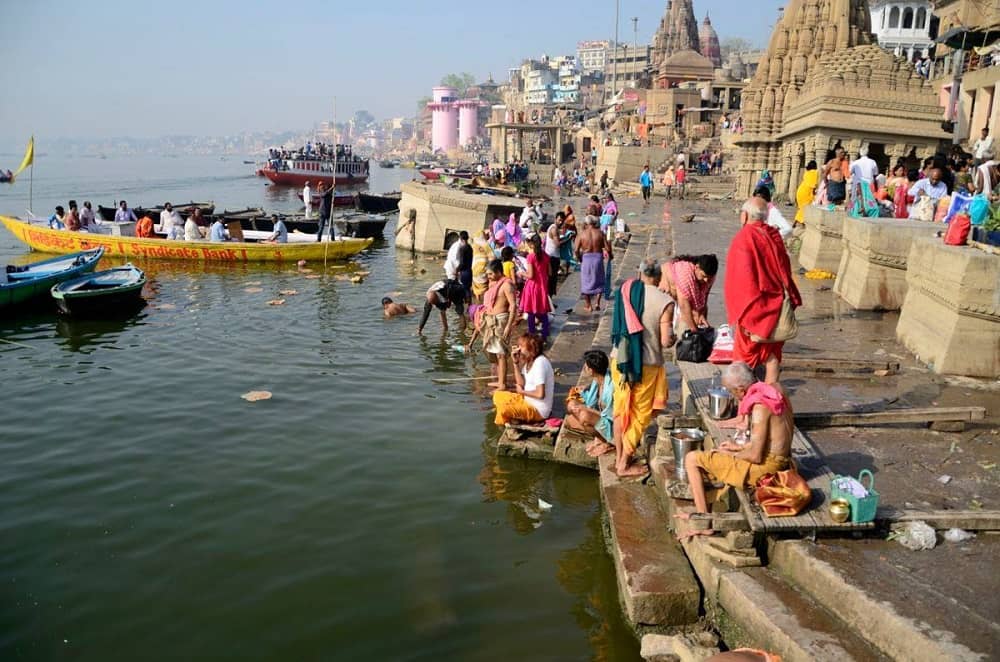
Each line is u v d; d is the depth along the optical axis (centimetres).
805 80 2897
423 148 17438
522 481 718
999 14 2503
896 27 4709
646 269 626
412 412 902
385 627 496
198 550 593
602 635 486
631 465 663
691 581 487
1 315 1442
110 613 512
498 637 485
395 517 646
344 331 1299
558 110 9100
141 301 1555
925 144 2242
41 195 5344
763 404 459
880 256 1001
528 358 773
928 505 477
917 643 351
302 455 776
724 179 3931
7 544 602
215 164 18875
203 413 899
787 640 390
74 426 859
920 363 769
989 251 711
